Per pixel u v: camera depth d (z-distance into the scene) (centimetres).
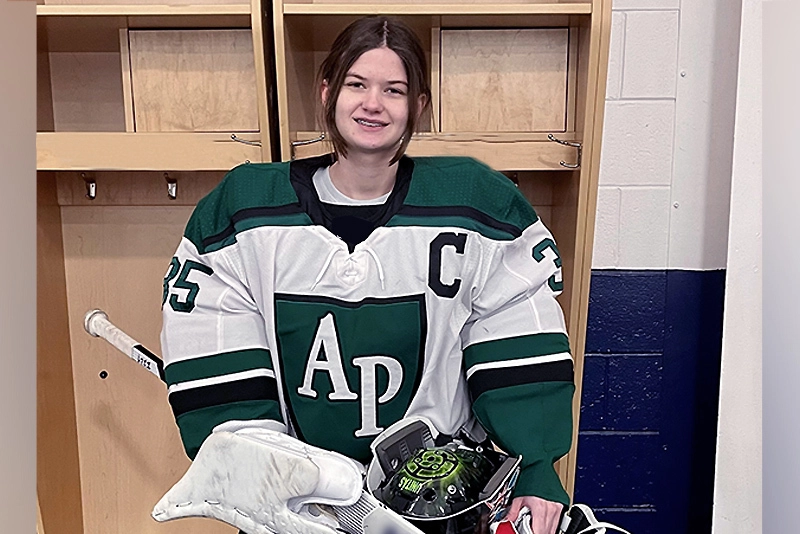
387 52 118
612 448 207
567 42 173
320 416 128
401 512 101
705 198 196
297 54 179
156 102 175
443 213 125
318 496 100
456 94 175
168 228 201
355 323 124
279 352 126
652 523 210
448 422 131
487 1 178
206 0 172
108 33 178
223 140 169
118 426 212
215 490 104
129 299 205
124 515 216
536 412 123
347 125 119
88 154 168
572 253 174
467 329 132
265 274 124
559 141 171
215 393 123
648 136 195
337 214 125
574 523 110
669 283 200
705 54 190
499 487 103
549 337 127
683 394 204
